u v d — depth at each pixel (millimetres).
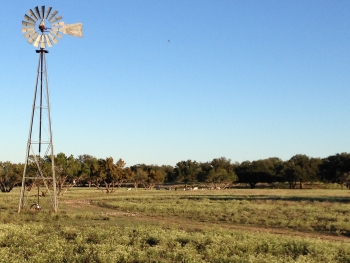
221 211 44688
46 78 41312
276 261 18672
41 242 23766
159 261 18656
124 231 27359
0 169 101125
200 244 23266
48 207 50250
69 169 85812
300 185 141250
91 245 22000
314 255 20641
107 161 104062
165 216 41438
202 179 141750
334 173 131625
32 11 40688
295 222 34594
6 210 43906
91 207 54250
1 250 20875
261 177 143500
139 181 129125
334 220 36125
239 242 22922
